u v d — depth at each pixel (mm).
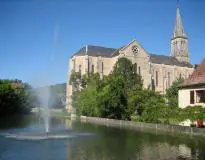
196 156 19578
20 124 51062
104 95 59844
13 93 90938
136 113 58469
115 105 58844
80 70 112938
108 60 116188
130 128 42375
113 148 23062
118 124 51219
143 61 118000
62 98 144250
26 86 111500
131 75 89562
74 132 35781
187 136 31328
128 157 19250
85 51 114000
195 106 39281
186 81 44094
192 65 140250
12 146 24297
